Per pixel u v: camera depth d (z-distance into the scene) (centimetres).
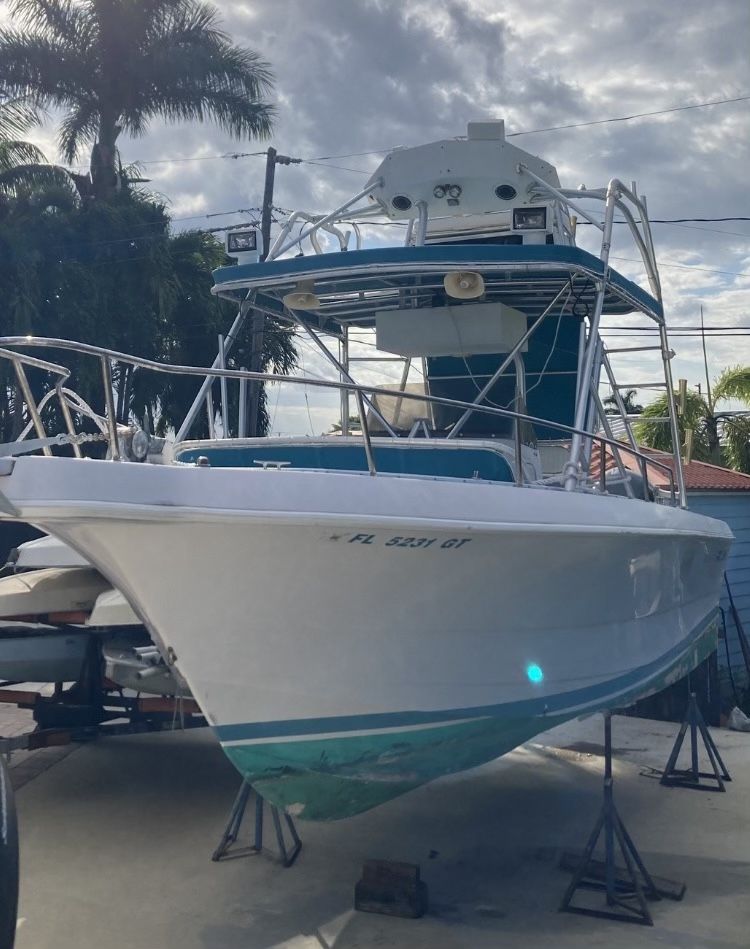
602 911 495
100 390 1645
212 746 793
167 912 494
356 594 446
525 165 700
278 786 472
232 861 559
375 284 664
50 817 631
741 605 1438
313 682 455
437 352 691
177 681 545
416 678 474
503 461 543
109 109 1978
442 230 764
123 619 589
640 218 718
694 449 1814
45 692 761
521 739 525
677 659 693
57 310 1636
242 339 1831
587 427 608
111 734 638
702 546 706
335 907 500
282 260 622
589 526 498
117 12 1961
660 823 642
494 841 598
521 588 489
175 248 1823
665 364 754
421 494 442
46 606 632
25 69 1947
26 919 486
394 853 575
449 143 700
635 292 686
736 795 705
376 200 743
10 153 1842
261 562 424
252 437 643
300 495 414
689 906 506
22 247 1599
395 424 745
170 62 1938
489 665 496
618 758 802
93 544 423
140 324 1725
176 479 397
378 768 479
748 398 1834
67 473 386
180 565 424
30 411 455
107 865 554
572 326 730
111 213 1728
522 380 670
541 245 586
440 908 501
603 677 564
